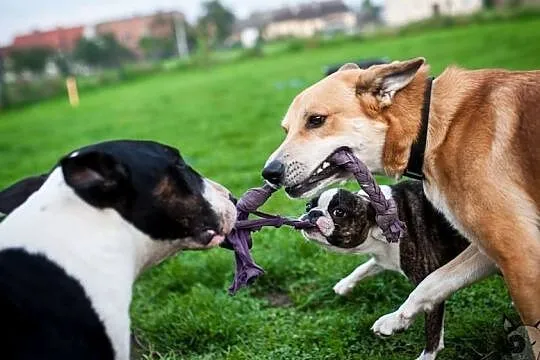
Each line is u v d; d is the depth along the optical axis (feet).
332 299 5.32
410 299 4.16
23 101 31.14
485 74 4.00
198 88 24.75
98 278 2.85
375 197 4.09
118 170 2.89
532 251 3.65
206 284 5.89
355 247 4.54
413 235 4.47
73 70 44.60
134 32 62.59
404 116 4.01
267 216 4.14
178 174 3.05
